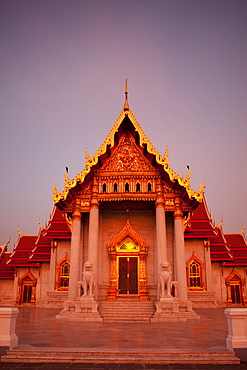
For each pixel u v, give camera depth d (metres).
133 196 26.91
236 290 41.22
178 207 26.97
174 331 16.47
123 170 27.70
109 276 28.44
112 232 29.59
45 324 19.69
